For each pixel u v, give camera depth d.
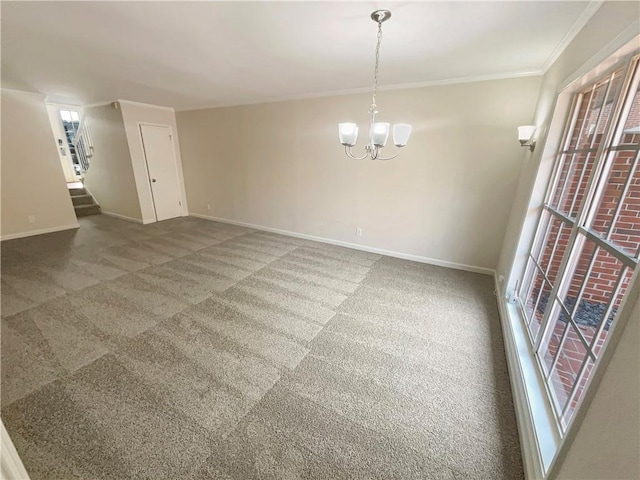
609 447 0.75
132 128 5.18
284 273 3.52
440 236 3.74
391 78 3.21
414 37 2.08
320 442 1.49
